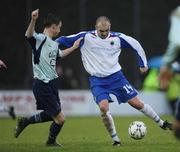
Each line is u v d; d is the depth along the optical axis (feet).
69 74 265.13
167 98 248.93
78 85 263.08
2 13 270.46
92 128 174.81
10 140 136.56
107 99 117.08
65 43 119.85
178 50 256.11
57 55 117.29
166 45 283.38
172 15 264.31
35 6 273.13
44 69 116.16
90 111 243.81
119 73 119.55
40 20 270.05
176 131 108.68
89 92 244.22
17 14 270.05
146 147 114.73
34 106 238.07
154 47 283.79
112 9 280.92
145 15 285.43
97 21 118.01
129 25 281.54
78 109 242.78
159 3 286.46
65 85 264.11
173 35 258.98
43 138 141.79
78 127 178.60
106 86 119.03
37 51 115.55
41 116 122.42
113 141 122.83
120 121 202.59
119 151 108.47
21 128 123.95
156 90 252.62
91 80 119.65
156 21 285.64
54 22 116.37
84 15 269.64
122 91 119.55
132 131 121.49
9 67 265.75
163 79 252.42
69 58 265.95
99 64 118.83
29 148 115.96
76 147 116.98
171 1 286.87
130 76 272.31
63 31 273.13
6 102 237.66
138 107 120.26
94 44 118.83
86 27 274.36
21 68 265.95
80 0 267.80
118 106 244.42
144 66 121.39
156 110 249.34
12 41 268.21
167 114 248.32
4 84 263.70
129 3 282.36
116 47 119.55
